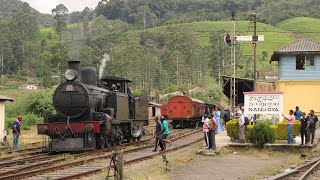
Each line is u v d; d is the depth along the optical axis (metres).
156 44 153.88
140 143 27.17
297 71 39.28
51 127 21.11
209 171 14.99
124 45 112.56
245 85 46.38
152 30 172.62
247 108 24.31
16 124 23.22
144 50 115.88
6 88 111.31
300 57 39.34
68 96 21.55
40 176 13.29
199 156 19.91
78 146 20.97
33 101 55.75
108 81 26.39
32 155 20.06
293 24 185.38
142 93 86.75
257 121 26.41
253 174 14.41
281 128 23.34
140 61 103.56
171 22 189.25
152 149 22.80
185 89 96.06
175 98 46.84
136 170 14.42
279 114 23.98
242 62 130.00
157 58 120.12
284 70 39.53
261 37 34.06
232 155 20.53
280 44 154.75
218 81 111.56
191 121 48.38
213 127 20.94
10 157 19.02
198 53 115.25
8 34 135.12
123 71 95.38
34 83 121.31
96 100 22.27
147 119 30.95
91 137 21.00
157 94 91.00
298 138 25.86
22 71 134.00
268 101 24.05
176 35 127.62
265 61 133.00
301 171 15.30
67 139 21.12
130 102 27.48
